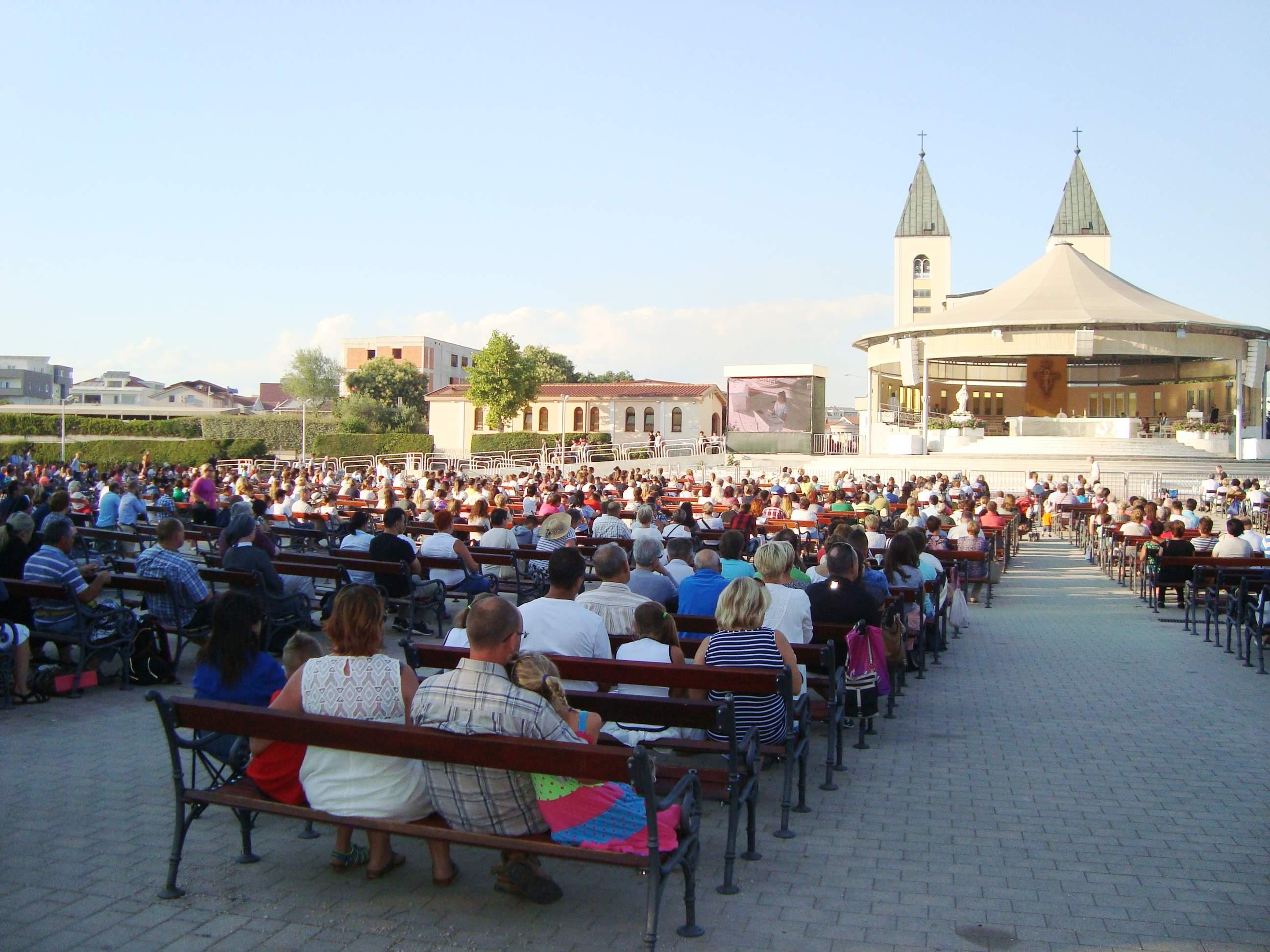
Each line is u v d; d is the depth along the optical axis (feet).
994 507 65.62
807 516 61.41
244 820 16.48
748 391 180.34
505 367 212.43
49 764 21.36
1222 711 28.78
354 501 74.84
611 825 13.97
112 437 228.02
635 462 177.68
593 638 19.75
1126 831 19.01
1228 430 152.15
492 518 41.86
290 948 13.61
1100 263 318.65
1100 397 196.34
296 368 310.04
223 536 38.93
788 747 18.44
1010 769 23.06
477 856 17.24
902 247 343.05
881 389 188.96
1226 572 38.83
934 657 35.65
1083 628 44.01
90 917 14.42
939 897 15.81
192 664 31.35
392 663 15.72
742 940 14.15
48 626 26.96
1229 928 14.85
